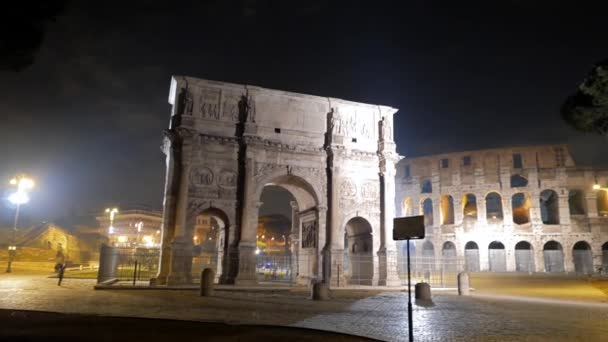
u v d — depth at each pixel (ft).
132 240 399.44
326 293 106.22
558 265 262.88
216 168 148.25
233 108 154.20
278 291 125.90
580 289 148.77
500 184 276.21
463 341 56.29
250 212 146.72
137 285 127.03
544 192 296.92
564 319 76.07
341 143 160.56
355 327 65.10
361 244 171.73
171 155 145.18
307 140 159.84
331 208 155.43
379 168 166.20
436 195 288.71
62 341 47.52
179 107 148.56
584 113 126.93
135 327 58.85
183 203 139.64
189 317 70.69
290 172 154.71
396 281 155.43
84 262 290.15
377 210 162.91
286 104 160.25
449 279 194.39
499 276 221.87
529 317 78.59
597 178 264.93
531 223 267.80
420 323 70.69
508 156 278.87
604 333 62.28
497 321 73.51
